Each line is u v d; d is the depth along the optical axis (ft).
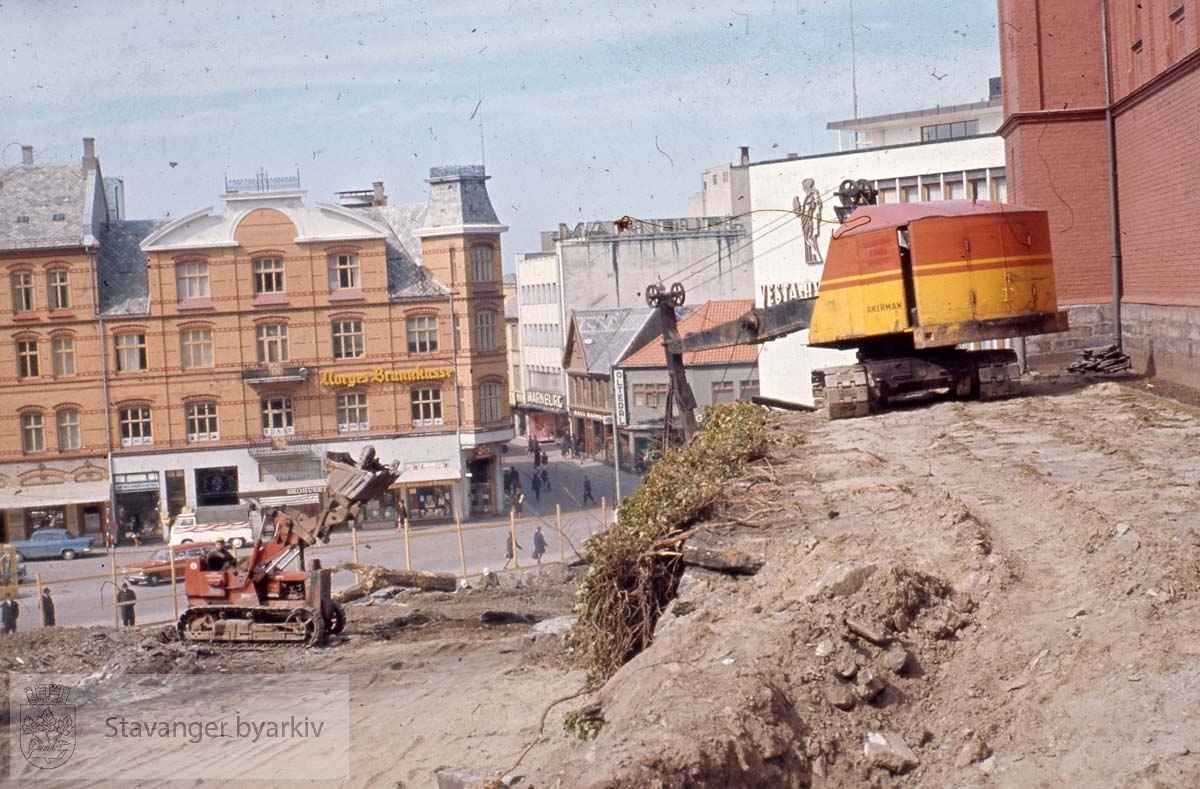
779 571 32.71
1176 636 24.26
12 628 104.94
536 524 172.45
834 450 52.01
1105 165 85.92
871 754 23.47
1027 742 22.84
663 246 289.53
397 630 72.13
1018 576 29.27
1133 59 80.48
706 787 21.83
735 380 227.61
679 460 49.29
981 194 158.61
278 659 65.72
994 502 38.24
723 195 295.28
